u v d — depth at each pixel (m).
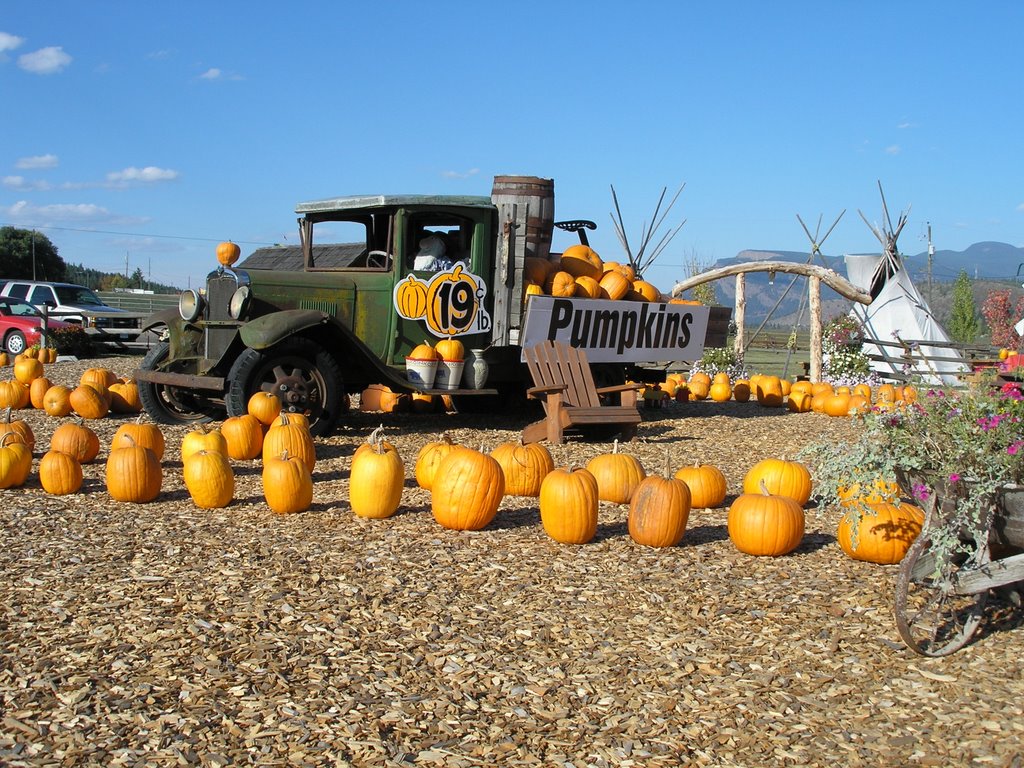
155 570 5.14
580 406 10.38
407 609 4.62
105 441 9.55
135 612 4.47
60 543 5.67
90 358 22.39
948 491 4.18
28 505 6.70
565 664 4.02
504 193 11.87
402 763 3.19
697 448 10.16
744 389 15.44
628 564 5.50
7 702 3.53
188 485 6.77
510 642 4.24
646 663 4.04
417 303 10.57
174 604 4.59
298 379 9.72
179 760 3.16
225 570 5.16
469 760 3.23
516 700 3.68
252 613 4.50
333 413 9.88
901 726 3.49
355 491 6.48
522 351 10.70
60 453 7.17
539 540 6.01
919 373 5.46
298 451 7.96
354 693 3.69
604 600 4.83
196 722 3.41
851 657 4.11
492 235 11.04
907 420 4.48
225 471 6.79
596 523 6.02
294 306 10.15
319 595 4.79
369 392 12.53
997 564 4.03
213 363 10.19
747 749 3.33
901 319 20.14
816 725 3.51
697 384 15.65
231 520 6.37
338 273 10.86
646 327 12.18
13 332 22.94
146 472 6.88
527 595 4.88
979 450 4.11
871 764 3.23
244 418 8.74
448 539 5.96
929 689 3.80
